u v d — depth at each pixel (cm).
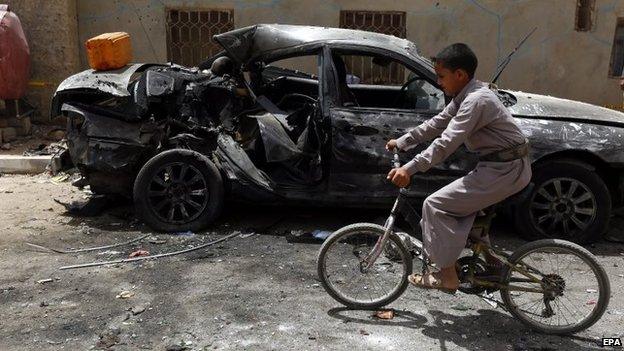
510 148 316
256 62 527
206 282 407
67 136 517
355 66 794
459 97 329
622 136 482
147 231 507
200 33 887
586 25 878
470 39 879
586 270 381
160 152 508
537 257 392
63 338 329
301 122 521
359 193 493
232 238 495
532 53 881
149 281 407
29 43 841
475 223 339
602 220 485
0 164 680
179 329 341
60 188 629
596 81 891
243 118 518
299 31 514
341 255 449
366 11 871
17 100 805
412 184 482
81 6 871
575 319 348
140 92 504
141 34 879
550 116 490
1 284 399
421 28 877
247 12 871
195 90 515
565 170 481
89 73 527
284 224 532
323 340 332
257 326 347
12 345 321
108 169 499
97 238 489
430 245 327
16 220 529
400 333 343
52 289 392
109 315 357
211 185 496
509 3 867
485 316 367
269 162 497
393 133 481
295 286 404
